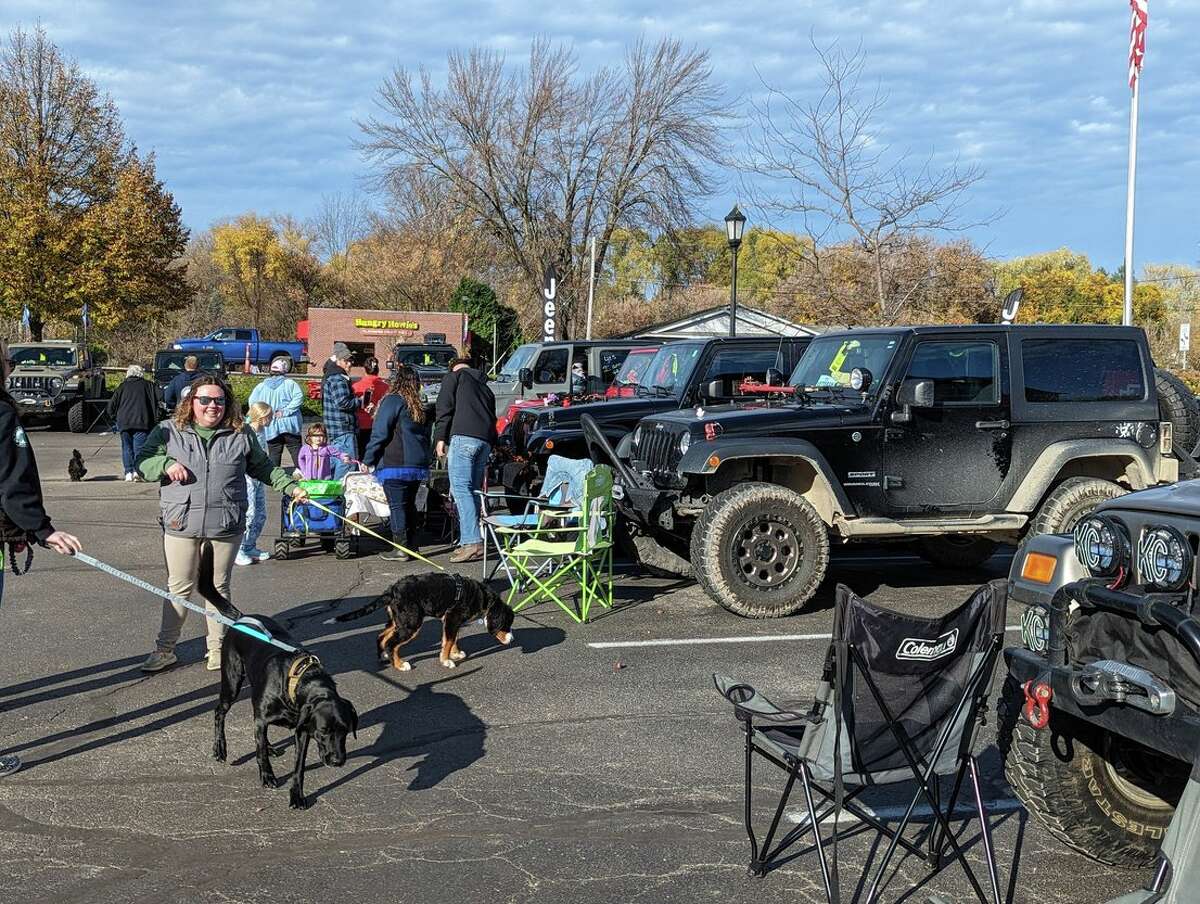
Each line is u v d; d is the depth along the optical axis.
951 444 8.45
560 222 39.44
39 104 40.00
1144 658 3.77
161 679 6.56
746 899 3.99
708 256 50.97
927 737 3.84
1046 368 8.66
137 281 40.81
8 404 5.09
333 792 4.95
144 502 14.10
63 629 7.63
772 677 6.67
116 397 16.20
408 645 7.43
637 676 6.71
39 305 40.03
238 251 64.81
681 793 4.96
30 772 5.16
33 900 3.93
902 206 19.20
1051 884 4.15
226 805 4.80
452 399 10.03
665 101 38.59
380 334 39.59
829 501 8.30
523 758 5.38
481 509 9.48
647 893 4.02
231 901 3.94
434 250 45.78
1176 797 4.23
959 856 3.85
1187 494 3.92
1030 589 4.35
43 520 5.12
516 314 41.12
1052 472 8.46
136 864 4.23
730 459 8.29
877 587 9.38
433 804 4.82
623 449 9.46
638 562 9.88
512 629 7.85
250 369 42.16
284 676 4.77
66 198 40.97
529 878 4.14
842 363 8.97
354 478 10.38
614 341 16.97
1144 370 8.84
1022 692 3.98
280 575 9.62
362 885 4.07
